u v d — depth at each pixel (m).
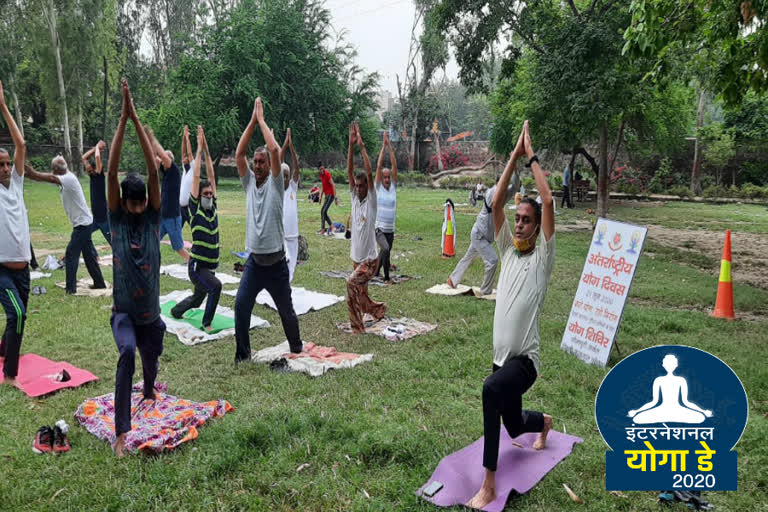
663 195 32.91
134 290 4.30
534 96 16.94
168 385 5.34
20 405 4.86
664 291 9.61
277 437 4.23
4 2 35.28
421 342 6.75
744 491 3.73
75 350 6.32
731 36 7.89
